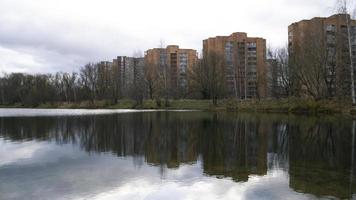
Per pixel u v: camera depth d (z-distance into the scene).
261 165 14.97
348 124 32.94
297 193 10.48
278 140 23.47
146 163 15.66
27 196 10.67
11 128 34.22
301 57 57.53
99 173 13.59
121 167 14.73
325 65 52.91
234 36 109.69
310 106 52.25
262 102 70.31
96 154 18.23
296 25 76.19
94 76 118.25
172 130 31.34
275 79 74.38
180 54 131.50
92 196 10.62
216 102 83.38
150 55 129.50
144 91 103.25
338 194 10.34
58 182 12.27
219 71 84.56
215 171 13.81
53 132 30.17
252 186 11.37
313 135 25.62
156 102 94.12
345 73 48.44
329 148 19.61
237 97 85.94
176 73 128.62
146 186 11.62
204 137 25.84
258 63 107.00
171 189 11.20
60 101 131.12
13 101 142.12
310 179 12.25
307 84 57.41
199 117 51.28
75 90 126.56
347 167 14.39
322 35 55.56
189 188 11.28
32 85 140.12
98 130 31.83
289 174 13.11
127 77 120.75
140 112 71.69
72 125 37.75
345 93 49.50
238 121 41.69
